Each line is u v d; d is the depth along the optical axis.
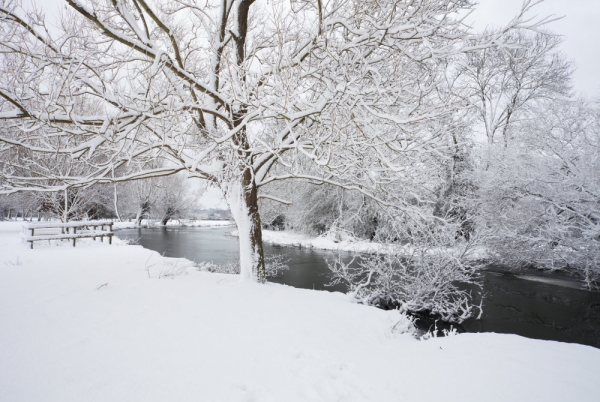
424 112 5.43
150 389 2.73
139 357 3.32
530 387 2.72
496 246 13.26
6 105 5.45
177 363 3.23
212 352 3.52
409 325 5.67
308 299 5.99
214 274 8.06
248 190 7.43
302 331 4.31
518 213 12.77
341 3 6.38
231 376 3.03
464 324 7.54
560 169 12.18
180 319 4.50
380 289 8.52
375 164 7.02
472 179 15.12
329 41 5.17
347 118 5.63
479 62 17.23
